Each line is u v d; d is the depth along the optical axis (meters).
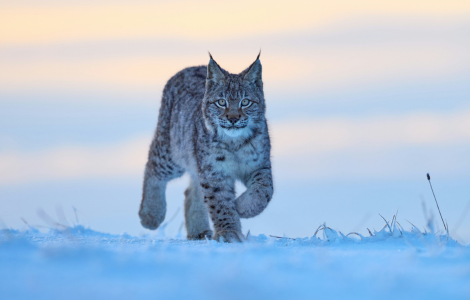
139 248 13.27
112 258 10.27
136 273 9.30
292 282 8.78
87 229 24.66
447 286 8.59
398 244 16.56
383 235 17.81
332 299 7.85
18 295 7.75
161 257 10.48
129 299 7.60
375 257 11.98
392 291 8.26
